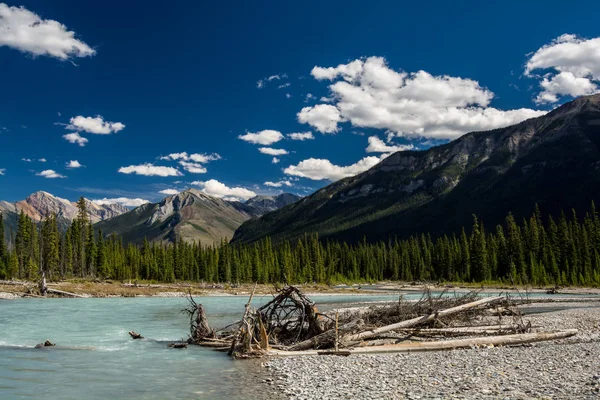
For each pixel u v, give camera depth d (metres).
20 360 22.52
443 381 15.64
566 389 13.62
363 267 173.88
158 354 24.28
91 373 19.39
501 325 29.69
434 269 162.25
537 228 138.12
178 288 100.19
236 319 42.78
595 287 106.62
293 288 26.30
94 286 90.00
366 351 23.19
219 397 15.05
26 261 119.25
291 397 14.76
